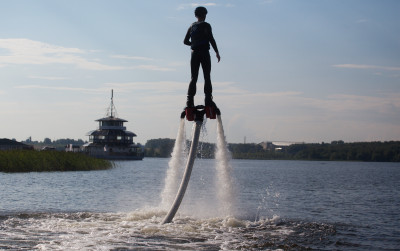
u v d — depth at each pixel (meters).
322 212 20.25
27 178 42.62
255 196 29.06
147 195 27.80
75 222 13.19
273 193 32.59
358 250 11.10
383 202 26.84
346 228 14.63
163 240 10.80
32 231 11.73
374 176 79.00
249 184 44.50
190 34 13.21
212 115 13.13
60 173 54.62
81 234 11.33
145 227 12.12
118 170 74.38
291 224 14.59
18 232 11.58
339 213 20.00
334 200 27.73
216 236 11.60
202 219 14.05
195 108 13.27
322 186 44.72
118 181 44.31
